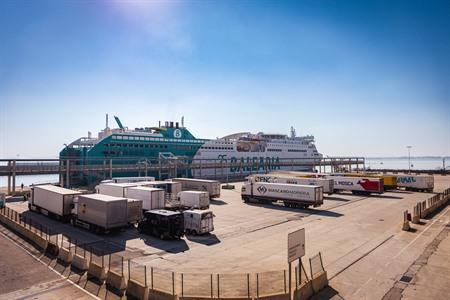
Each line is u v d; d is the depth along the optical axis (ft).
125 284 60.23
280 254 82.17
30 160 204.74
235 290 58.65
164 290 58.54
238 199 189.26
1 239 94.89
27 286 61.00
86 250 84.99
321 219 128.98
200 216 100.68
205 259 78.02
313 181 199.93
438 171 419.54
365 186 205.87
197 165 310.45
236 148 397.80
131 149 292.20
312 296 56.75
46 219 125.59
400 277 65.82
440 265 72.74
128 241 94.22
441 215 135.03
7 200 177.37
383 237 98.73
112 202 99.04
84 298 56.08
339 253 82.28
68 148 265.13
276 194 162.91
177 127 350.43
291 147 483.10
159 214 97.86
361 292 58.59
